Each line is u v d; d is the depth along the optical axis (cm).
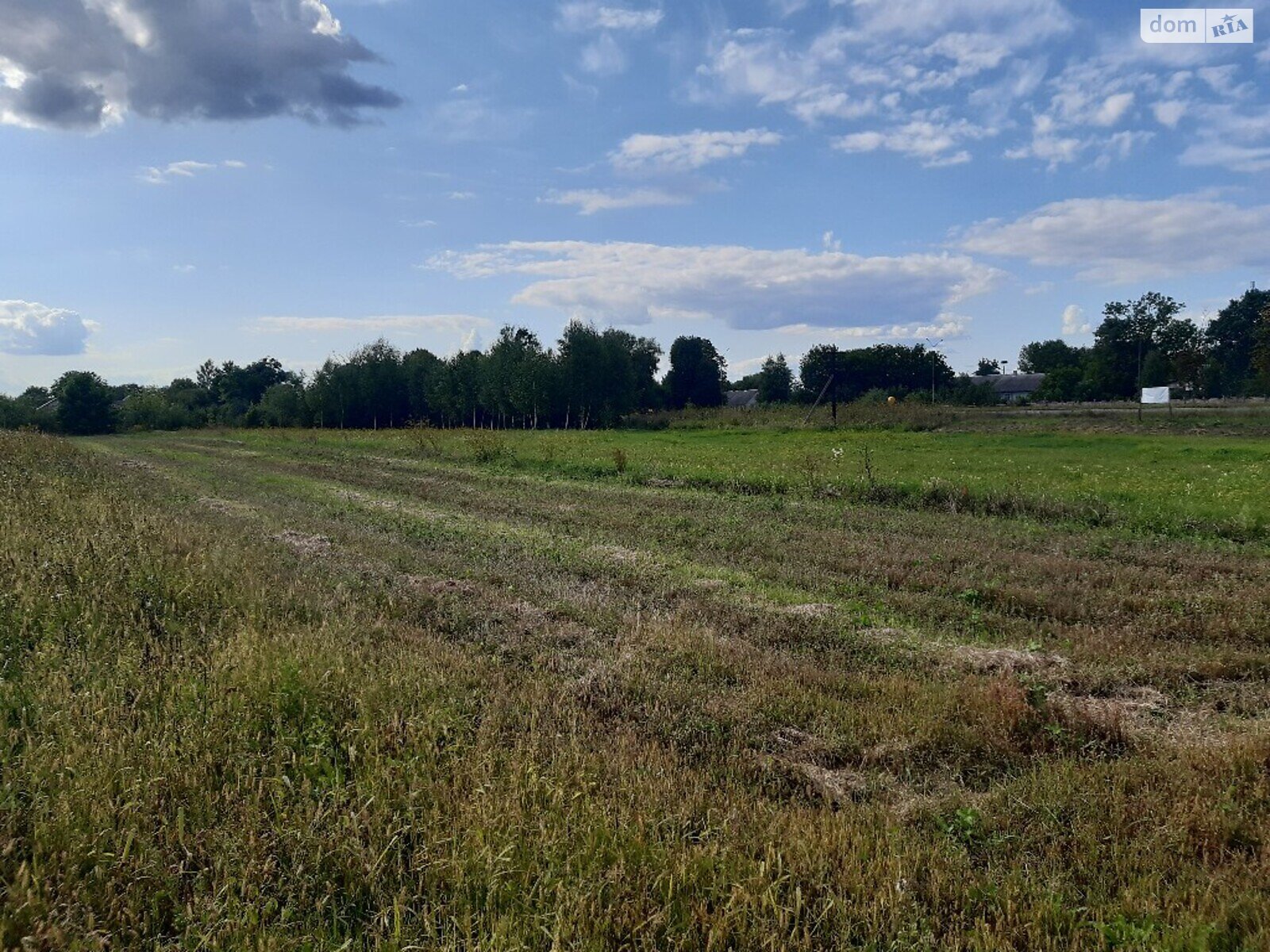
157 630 748
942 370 9675
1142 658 730
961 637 821
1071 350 12838
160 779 470
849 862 412
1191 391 7975
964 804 484
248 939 352
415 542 1310
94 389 7125
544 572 1084
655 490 1994
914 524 1464
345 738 531
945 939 369
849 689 655
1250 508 1425
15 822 428
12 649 684
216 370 12275
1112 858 427
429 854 412
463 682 646
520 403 6275
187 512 1582
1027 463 2427
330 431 6075
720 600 938
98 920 371
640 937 365
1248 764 502
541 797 463
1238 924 371
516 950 341
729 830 436
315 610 823
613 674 673
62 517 1184
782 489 1919
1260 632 798
